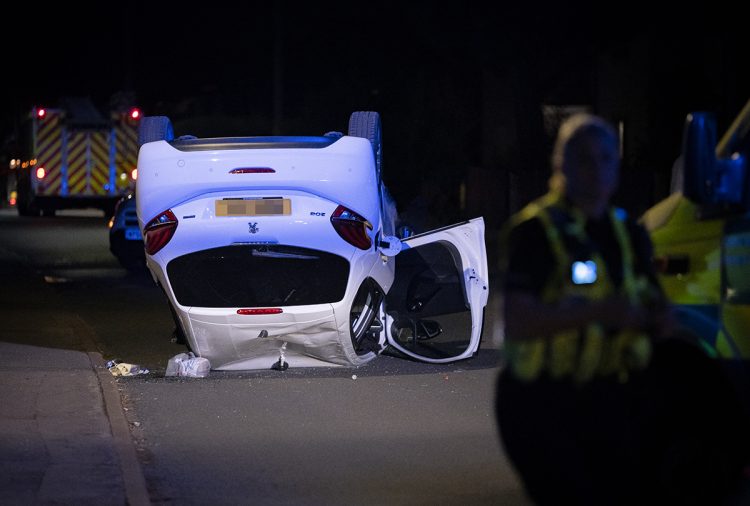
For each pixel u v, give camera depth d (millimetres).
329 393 27141
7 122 150000
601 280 12562
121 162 97625
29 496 18109
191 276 28984
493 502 18453
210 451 21938
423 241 30391
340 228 28375
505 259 12688
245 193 28359
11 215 112750
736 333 14922
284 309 28406
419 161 101750
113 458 20641
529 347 12609
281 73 108312
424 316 33594
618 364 12781
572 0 80250
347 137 29109
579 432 12773
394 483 19625
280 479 19953
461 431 23328
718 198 15070
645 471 13508
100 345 35344
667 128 87500
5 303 44188
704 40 85312
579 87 102562
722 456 14055
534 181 84125
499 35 83062
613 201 77312
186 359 29734
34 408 24625
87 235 83375
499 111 90438
